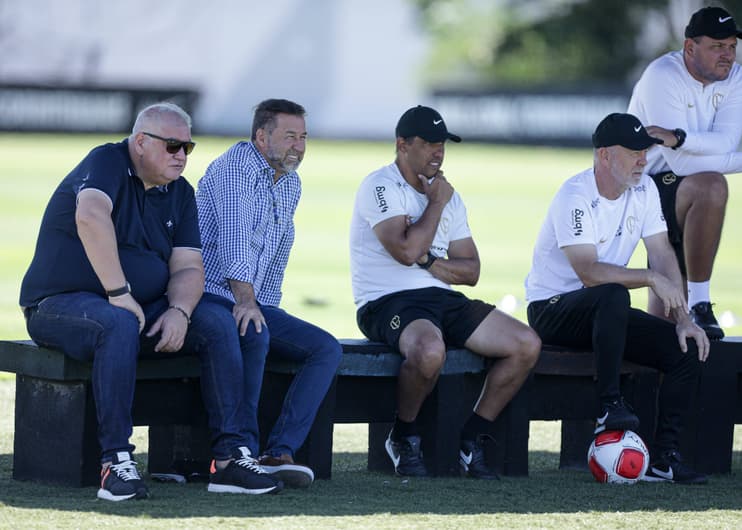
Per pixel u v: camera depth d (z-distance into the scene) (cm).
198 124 10619
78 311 1484
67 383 1550
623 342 1766
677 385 1811
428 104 10706
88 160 1552
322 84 10838
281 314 1688
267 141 1733
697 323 2084
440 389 1767
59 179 7925
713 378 1923
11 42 10519
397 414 1758
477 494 1617
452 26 12231
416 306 1772
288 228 1783
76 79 10581
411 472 1748
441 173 1845
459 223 1894
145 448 1984
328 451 1702
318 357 1638
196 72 10638
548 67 13038
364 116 10869
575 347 1866
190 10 10594
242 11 10694
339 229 6606
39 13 10519
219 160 1738
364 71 10875
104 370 1462
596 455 1766
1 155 9056
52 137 9994
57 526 1302
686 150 2081
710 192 2069
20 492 1505
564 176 9056
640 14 13012
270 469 1584
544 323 1886
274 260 1781
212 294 1700
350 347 1723
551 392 1866
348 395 1761
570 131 10262
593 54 13125
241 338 1603
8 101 9925
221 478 1552
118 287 1492
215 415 1555
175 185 1612
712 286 4778
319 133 10875
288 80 10781
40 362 1554
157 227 1586
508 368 1761
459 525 1383
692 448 1927
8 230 5900
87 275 1528
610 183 1884
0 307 3712
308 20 10781
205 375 1555
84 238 1498
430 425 1781
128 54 10619
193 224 1622
